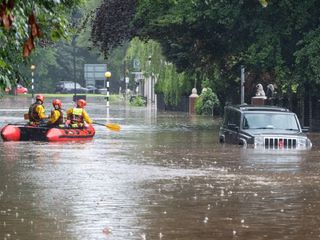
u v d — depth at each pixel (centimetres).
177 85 9938
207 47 6669
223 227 1945
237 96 8006
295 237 1828
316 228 1936
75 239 1789
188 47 6794
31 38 1241
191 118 8125
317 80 5581
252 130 4375
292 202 2331
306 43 5725
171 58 7194
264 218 2070
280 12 5753
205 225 1970
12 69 2153
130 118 8006
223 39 6353
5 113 8775
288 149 4156
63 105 11588
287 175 2992
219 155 3841
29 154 3950
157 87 10338
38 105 5128
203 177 2934
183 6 5988
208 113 8975
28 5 1580
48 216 2089
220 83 7838
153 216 2095
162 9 6094
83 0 2372
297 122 4441
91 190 2581
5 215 2103
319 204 2292
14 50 2189
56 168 3262
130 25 6362
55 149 4259
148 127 6456
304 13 5684
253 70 6469
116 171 3144
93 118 7919
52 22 1655
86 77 16700
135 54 10481
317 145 4450
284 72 5838
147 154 3938
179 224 1981
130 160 3622
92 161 3569
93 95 17700
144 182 2791
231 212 2161
